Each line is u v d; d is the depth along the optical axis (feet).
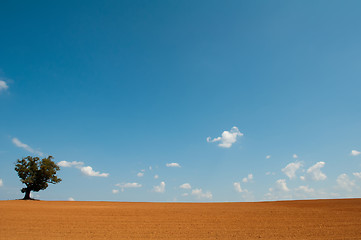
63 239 50.47
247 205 145.28
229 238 53.47
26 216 82.58
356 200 162.61
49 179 175.83
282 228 65.82
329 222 74.08
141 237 53.93
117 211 102.78
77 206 128.26
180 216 89.30
